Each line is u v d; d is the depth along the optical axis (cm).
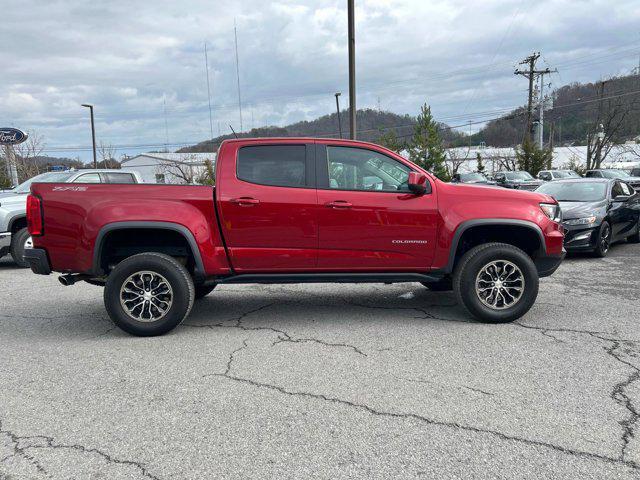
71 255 470
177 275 465
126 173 1071
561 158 5862
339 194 484
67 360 416
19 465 262
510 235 530
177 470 256
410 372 378
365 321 519
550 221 506
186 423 305
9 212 902
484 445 275
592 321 504
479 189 510
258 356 419
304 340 459
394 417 308
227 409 322
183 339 467
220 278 492
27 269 921
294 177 488
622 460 259
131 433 293
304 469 255
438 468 254
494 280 499
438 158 2819
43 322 539
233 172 482
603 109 4622
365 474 250
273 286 710
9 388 360
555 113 5566
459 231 489
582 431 288
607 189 1000
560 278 729
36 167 3422
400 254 495
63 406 330
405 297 629
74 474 253
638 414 307
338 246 487
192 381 368
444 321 514
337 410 319
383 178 501
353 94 1510
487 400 329
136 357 421
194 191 475
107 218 461
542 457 263
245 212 473
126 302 471
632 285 677
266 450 273
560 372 373
